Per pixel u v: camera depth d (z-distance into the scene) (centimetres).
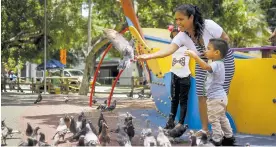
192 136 567
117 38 744
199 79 720
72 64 4766
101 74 5709
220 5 2248
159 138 575
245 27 3183
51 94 2405
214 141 612
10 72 3575
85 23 2703
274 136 752
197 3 2123
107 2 2338
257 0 3503
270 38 1030
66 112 1191
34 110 1261
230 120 806
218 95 621
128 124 658
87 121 671
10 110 1259
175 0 2180
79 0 2597
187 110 832
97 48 2270
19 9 2469
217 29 710
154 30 1033
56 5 2631
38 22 2567
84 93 2308
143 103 1590
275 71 755
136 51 955
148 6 2425
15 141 689
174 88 799
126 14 977
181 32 714
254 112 781
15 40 2645
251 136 754
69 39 2709
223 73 629
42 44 2870
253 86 782
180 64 792
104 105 1210
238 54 924
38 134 668
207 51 638
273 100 758
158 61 921
